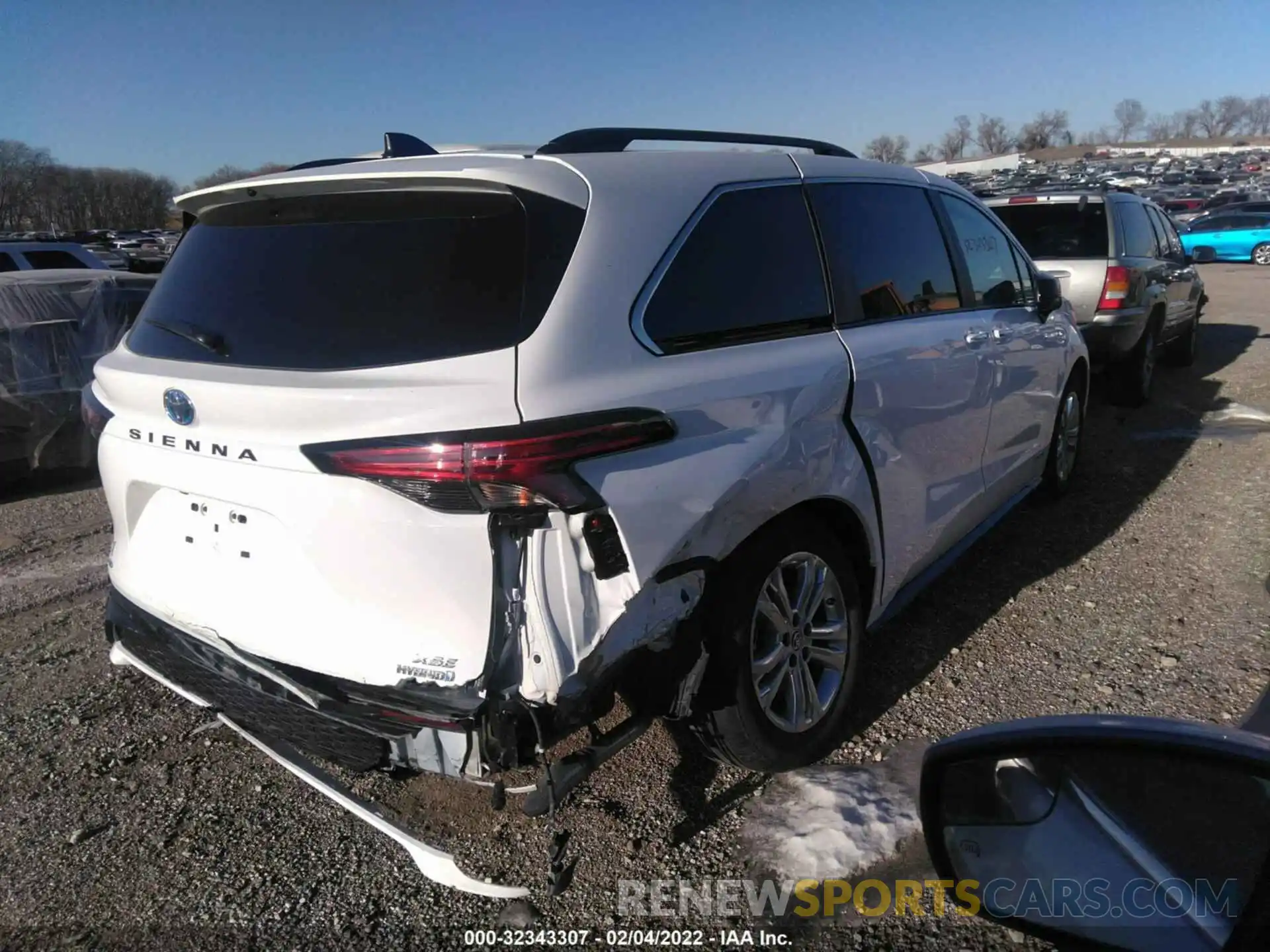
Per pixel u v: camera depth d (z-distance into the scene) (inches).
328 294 96.5
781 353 112.2
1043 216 314.8
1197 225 1068.5
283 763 103.5
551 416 85.2
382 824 95.9
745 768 117.6
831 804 114.5
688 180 109.3
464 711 85.2
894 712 134.6
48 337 279.1
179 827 118.0
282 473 91.7
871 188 141.0
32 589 201.2
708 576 101.9
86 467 293.0
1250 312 602.5
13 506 268.2
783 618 115.0
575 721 87.0
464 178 94.1
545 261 91.8
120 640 119.6
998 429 168.1
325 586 92.1
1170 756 61.9
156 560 110.0
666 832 112.5
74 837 116.4
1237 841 58.1
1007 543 199.8
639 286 98.0
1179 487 232.7
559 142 108.2
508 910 102.3
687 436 96.3
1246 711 130.1
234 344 99.6
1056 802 67.7
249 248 106.7
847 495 120.1
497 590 84.9
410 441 83.9
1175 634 154.4
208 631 102.0
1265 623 155.7
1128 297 299.4
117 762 132.7
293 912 103.2
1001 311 170.2
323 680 92.5
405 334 90.7
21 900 106.2
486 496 83.2
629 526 89.0
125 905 105.0
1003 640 155.5
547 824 114.4
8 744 137.9
